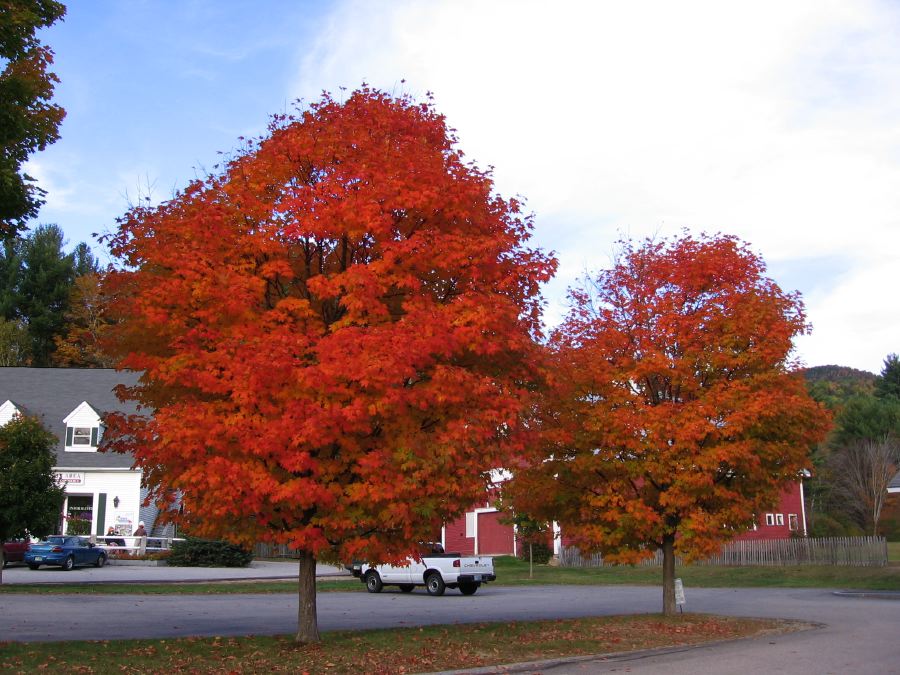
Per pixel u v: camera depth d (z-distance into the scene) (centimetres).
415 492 1077
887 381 8944
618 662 1223
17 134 1101
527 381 1288
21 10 1075
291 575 3203
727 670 1145
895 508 5825
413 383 1175
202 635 1412
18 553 3262
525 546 4597
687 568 4209
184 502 1106
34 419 2605
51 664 1013
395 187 1159
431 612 2070
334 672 1054
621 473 1628
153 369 1127
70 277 6619
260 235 1166
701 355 1622
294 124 1294
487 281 1238
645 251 1769
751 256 1714
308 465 1029
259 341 1080
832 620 1884
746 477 1627
